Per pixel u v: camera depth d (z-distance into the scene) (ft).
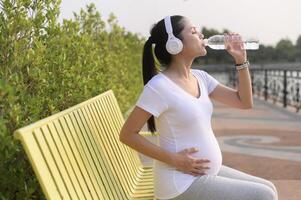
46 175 8.48
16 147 9.64
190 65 11.06
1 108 10.30
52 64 13.82
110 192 11.27
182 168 10.34
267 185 11.14
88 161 10.59
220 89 12.03
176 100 10.32
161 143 10.68
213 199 10.16
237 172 11.47
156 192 10.73
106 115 13.55
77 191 9.46
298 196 18.24
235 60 11.89
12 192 10.48
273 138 30.19
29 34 12.79
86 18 24.14
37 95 12.46
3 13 12.34
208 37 12.03
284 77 46.73
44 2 13.29
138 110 10.34
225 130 33.55
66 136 9.94
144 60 11.25
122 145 14.15
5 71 11.82
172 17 10.93
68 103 14.12
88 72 16.55
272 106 48.62
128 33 39.81
